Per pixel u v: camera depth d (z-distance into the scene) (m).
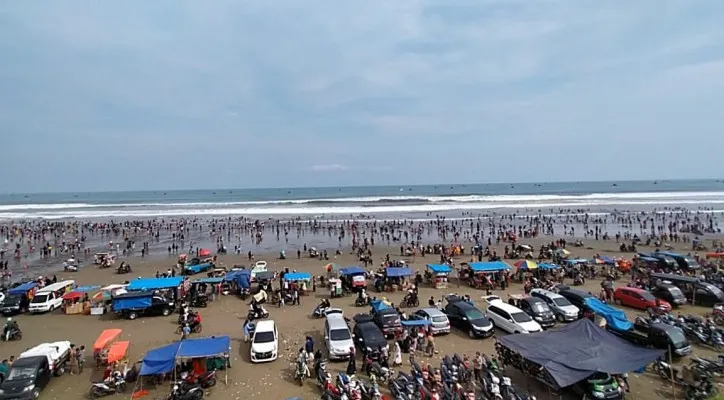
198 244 59.00
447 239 61.66
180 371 19.88
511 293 34.59
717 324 26.16
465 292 35.19
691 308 30.11
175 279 33.12
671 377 18.45
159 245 58.75
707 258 45.69
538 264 39.97
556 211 95.38
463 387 18.50
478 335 24.39
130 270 43.34
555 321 26.53
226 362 20.41
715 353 22.19
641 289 31.22
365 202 122.56
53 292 31.81
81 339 25.33
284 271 38.53
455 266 44.44
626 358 17.08
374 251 53.25
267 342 22.12
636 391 18.36
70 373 20.83
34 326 27.75
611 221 78.56
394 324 24.50
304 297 34.25
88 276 41.28
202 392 18.08
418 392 17.53
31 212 103.19
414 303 31.11
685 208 100.25
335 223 76.81
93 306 30.47
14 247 58.66
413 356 22.00
